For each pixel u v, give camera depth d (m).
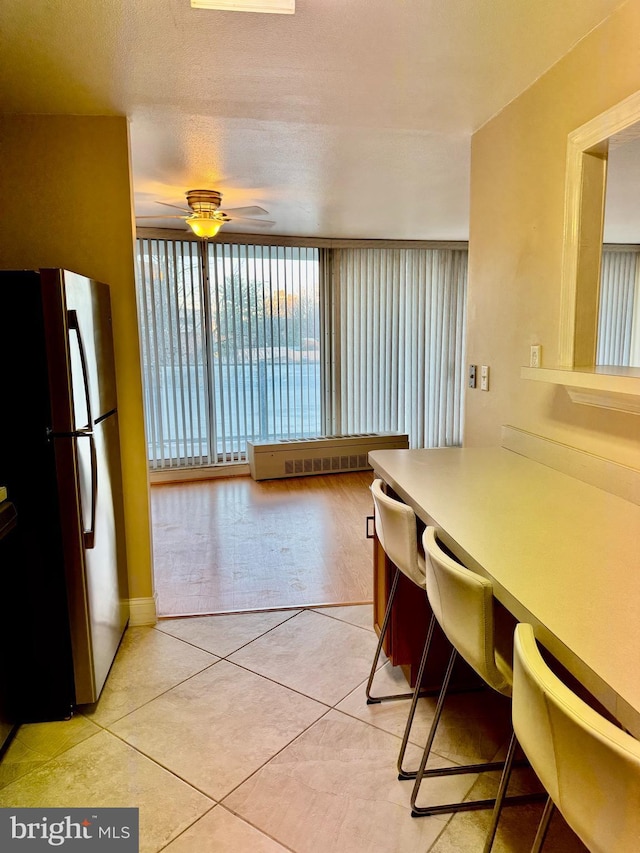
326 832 1.57
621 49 1.70
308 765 1.82
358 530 4.25
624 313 6.67
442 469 2.17
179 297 5.49
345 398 6.32
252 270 5.75
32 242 2.46
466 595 1.24
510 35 1.83
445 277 6.51
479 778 1.76
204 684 2.27
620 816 0.71
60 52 1.88
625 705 0.81
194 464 5.82
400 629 2.18
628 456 1.78
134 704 2.14
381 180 3.68
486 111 2.47
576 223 1.96
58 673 2.02
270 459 5.74
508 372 2.50
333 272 6.07
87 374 2.03
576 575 1.22
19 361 1.87
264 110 2.41
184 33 1.76
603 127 1.77
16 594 1.96
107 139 2.45
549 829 1.56
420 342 6.52
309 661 2.43
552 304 2.13
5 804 1.67
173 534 4.19
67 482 1.94
